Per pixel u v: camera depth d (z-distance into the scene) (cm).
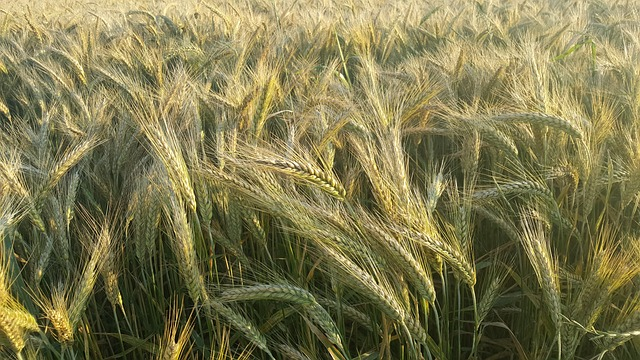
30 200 98
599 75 147
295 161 85
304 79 149
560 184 114
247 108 112
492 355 105
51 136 141
